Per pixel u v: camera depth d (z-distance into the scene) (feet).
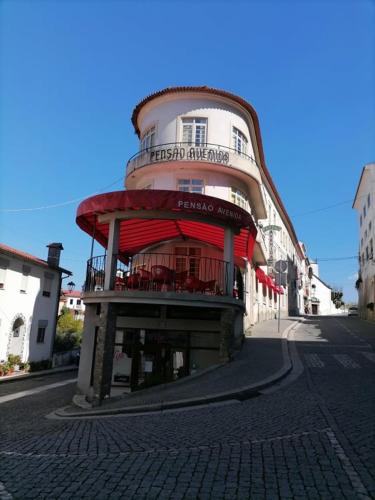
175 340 50.03
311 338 64.64
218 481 15.49
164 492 14.65
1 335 76.23
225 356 43.16
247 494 14.32
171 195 40.45
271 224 111.04
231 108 66.13
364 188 133.18
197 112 64.64
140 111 70.28
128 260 60.23
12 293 79.56
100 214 43.73
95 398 37.99
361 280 141.28
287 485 15.02
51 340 94.43
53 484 15.83
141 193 40.42
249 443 20.17
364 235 134.62
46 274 92.32
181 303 40.75
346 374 39.11
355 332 75.46
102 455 19.42
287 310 142.61
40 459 19.34
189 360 49.39
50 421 32.24
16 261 80.84
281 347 53.01
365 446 19.27
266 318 101.81
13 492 15.14
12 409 43.60
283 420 24.32
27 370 81.15
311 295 240.12
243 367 40.78
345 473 16.06
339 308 292.40
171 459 18.22
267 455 18.30
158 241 57.47
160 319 50.06
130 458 18.67
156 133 65.98
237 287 60.29
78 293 217.56
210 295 42.11
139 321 50.34
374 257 116.06
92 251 46.62
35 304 87.66
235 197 65.16
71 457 19.39
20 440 24.45
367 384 34.81
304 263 211.82
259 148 77.87
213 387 34.01
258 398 30.89
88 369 47.88
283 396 31.01
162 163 61.87
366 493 14.30
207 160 61.00
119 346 50.37
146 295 40.42
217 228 48.19
